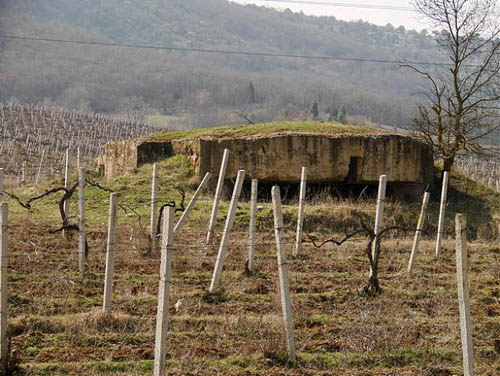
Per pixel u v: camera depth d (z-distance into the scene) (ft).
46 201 75.82
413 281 51.57
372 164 81.25
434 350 36.60
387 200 80.48
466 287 30.76
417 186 84.43
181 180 81.25
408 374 33.24
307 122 94.12
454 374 33.68
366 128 88.63
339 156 80.74
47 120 248.52
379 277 52.47
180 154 86.43
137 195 76.59
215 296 45.06
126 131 252.01
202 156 80.43
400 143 82.33
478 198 86.28
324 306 44.45
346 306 44.62
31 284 46.09
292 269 53.98
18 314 40.40
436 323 41.16
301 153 80.18
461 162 159.53
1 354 32.45
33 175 141.90
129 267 51.47
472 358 30.48
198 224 66.18
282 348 35.50
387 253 60.64
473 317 43.29
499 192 88.43
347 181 82.07
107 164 96.78
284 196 82.02
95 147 207.41
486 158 93.86
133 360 33.73
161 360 29.68
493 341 38.19
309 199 80.28
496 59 90.94
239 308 42.98
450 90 97.71
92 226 64.18
